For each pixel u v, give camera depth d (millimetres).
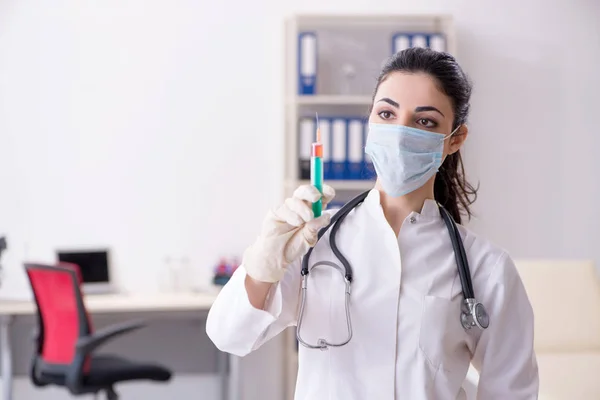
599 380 2588
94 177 3963
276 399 4082
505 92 4137
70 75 3943
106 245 3973
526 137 4152
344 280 1301
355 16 3869
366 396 1273
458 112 1382
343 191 3996
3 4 3904
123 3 3957
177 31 3988
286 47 3988
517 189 4152
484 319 1297
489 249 1389
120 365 3289
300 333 1301
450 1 4109
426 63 1337
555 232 4176
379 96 1362
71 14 3936
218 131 4020
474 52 4121
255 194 4047
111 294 3830
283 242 1186
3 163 3928
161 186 4000
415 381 1273
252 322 1250
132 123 3977
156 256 3996
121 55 3963
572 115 4168
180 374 4070
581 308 3158
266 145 4043
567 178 4176
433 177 1436
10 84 3920
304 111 4035
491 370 1383
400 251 1346
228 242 4039
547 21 4145
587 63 4168
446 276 1338
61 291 3146
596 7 4156
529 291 3182
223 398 4027
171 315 3564
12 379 3820
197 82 4008
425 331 1286
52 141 3943
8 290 3859
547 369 2746
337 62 4039
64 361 3166
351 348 1287
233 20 4016
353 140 3789
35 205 3939
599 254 4199
